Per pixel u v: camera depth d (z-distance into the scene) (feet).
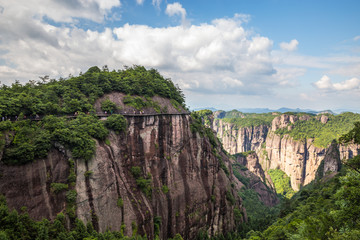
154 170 249.75
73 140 169.68
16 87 200.44
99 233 162.40
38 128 163.43
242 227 343.87
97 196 174.40
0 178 134.72
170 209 248.11
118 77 287.07
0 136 140.97
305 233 132.77
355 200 105.81
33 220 138.10
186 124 314.96
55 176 158.51
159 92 309.22
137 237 187.93
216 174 337.11
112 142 211.41
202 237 271.90
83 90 237.45
